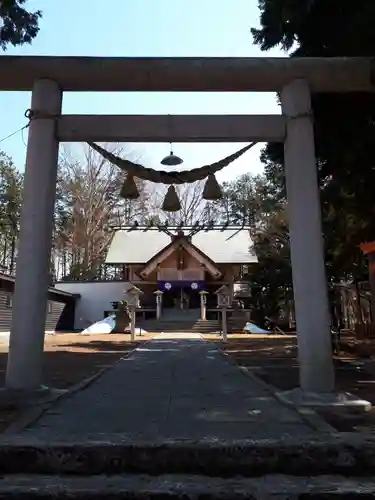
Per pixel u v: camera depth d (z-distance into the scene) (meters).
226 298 21.44
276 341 20.72
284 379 8.19
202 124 6.54
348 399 5.51
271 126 6.50
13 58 6.43
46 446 3.81
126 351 15.41
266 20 8.66
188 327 31.03
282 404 5.73
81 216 43.97
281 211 27.89
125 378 8.34
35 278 6.07
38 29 8.17
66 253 46.56
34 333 5.97
